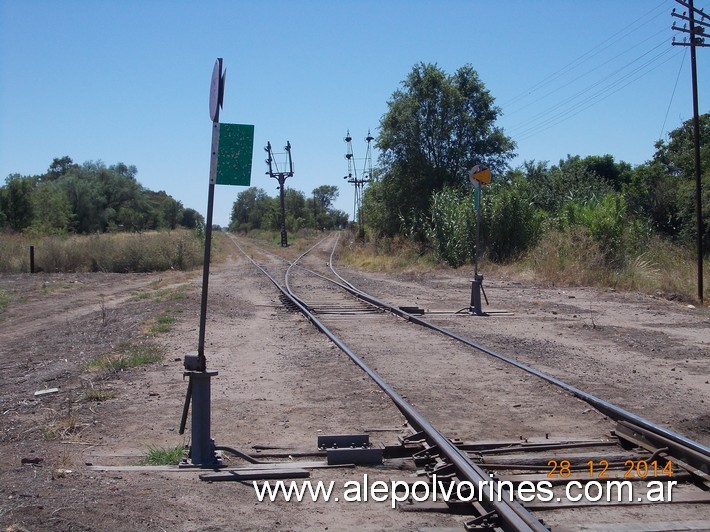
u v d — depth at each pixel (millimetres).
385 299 22453
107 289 28234
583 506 5621
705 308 19469
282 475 6328
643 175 45906
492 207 34031
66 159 140125
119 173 98625
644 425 7336
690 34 20828
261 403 8938
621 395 9234
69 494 5621
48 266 37750
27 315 20094
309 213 143625
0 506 5297
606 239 27375
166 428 7906
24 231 53500
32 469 6387
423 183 48594
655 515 5492
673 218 40531
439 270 34219
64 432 7699
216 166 6383
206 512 5457
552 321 16766
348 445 7070
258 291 25531
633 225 28656
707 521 5312
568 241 27766
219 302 20906
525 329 15492
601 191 46438
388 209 49656
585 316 17625
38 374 11312
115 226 80875
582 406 8664
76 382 10352
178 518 5293
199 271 38344
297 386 9844
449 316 17875
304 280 30984
